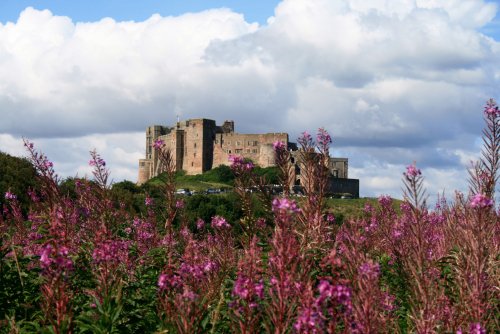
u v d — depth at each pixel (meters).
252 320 6.52
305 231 8.62
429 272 8.08
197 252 9.05
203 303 7.01
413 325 7.60
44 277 6.93
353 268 6.88
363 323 6.00
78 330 7.57
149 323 7.77
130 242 11.72
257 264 7.35
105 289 7.73
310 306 5.75
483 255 7.37
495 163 8.98
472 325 6.66
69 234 9.23
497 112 9.01
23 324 8.00
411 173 7.86
